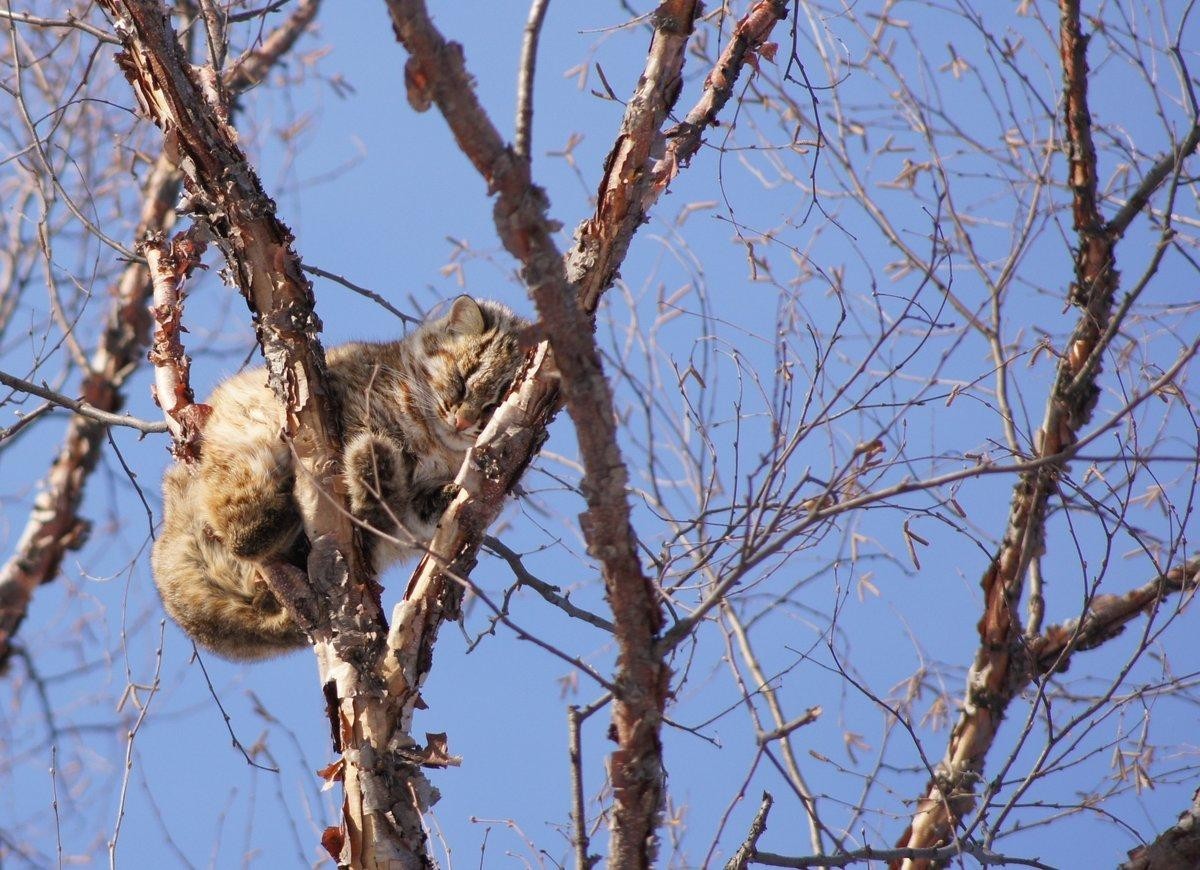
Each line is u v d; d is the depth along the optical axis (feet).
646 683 24.17
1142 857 32.19
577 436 23.38
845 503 22.57
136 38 29.09
